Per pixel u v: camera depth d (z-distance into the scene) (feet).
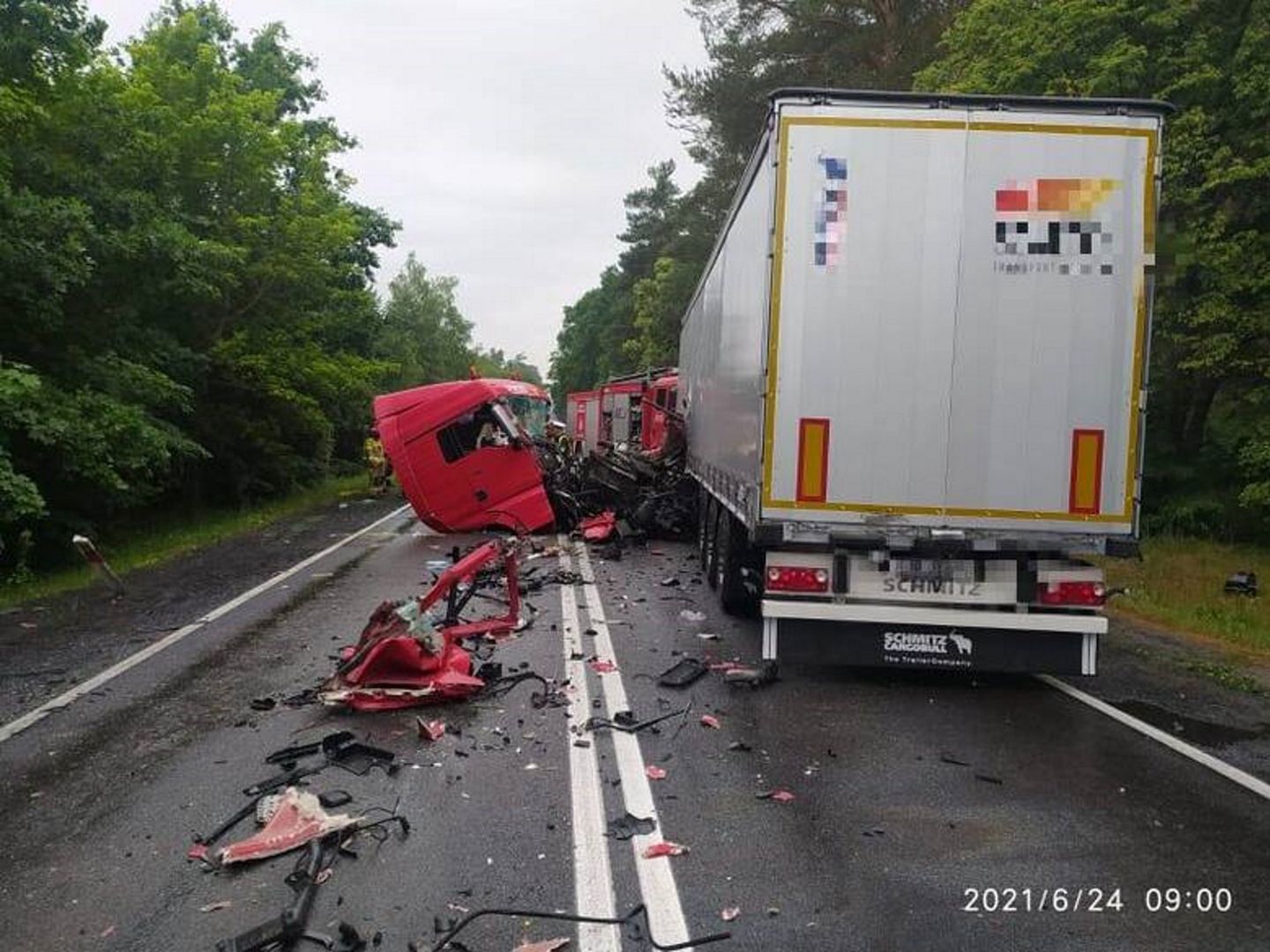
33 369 45.01
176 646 28.17
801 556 22.85
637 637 29.35
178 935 12.25
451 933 12.25
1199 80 47.42
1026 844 15.08
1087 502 22.20
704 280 45.78
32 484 38.99
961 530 22.39
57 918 12.69
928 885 13.66
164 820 15.76
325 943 12.00
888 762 18.75
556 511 59.62
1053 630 22.67
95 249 46.52
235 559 47.80
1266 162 46.03
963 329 22.15
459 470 56.54
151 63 69.46
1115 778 18.06
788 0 93.09
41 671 25.30
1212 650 29.78
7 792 16.98
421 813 16.06
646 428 81.46
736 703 22.71
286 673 25.08
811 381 22.38
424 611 23.99
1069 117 21.80
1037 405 22.16
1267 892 13.58
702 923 12.55
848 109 22.08
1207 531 56.13
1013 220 21.99
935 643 23.00
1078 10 49.47
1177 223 47.88
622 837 15.17
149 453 48.49
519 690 23.48
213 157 68.39
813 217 22.21
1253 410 53.88
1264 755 19.49
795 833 15.38
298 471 94.12
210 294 55.42
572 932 12.34
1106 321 22.00
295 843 14.70
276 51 101.86
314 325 79.77
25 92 45.03
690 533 54.95
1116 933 12.41
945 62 60.70
